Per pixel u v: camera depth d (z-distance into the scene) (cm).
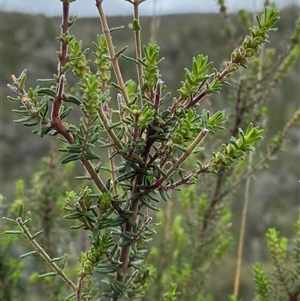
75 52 40
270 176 333
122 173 43
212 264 82
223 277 221
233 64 40
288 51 83
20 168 345
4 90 411
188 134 40
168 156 41
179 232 92
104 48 46
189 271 79
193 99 41
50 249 83
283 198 323
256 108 84
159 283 84
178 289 84
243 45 40
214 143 86
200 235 85
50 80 39
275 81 84
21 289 82
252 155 81
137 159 41
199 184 88
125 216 42
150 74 41
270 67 88
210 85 41
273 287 62
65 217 42
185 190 87
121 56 43
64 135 40
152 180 43
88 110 38
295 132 354
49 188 87
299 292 60
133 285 46
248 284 220
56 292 77
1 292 76
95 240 42
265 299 60
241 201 299
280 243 63
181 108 41
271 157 77
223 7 87
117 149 41
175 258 86
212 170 41
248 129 40
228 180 84
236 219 290
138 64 43
